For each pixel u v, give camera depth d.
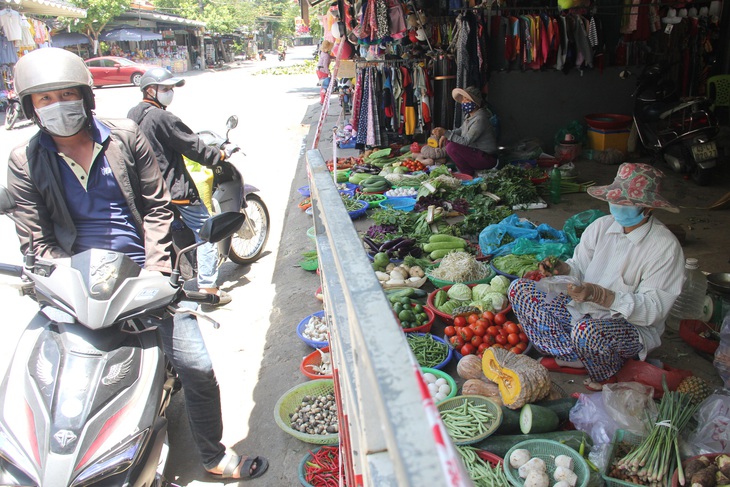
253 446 3.35
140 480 2.32
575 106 10.00
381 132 10.45
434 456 0.80
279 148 12.35
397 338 1.04
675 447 2.54
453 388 3.34
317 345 4.04
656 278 3.17
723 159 8.03
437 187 7.22
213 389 2.96
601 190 3.20
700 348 3.66
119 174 2.72
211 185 5.21
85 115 2.50
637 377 3.23
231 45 58.22
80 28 35.47
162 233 2.80
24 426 2.12
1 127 16.75
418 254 5.56
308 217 7.31
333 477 2.89
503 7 9.37
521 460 2.63
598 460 2.65
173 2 49.47
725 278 3.94
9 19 18.48
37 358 2.25
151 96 4.55
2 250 6.70
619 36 9.61
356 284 1.26
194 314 2.56
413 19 9.62
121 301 2.29
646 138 8.48
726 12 9.60
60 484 2.01
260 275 5.90
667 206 3.01
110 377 2.25
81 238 2.80
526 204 7.09
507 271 4.89
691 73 9.67
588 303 3.38
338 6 9.92
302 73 36.53
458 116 9.75
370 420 1.26
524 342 3.79
